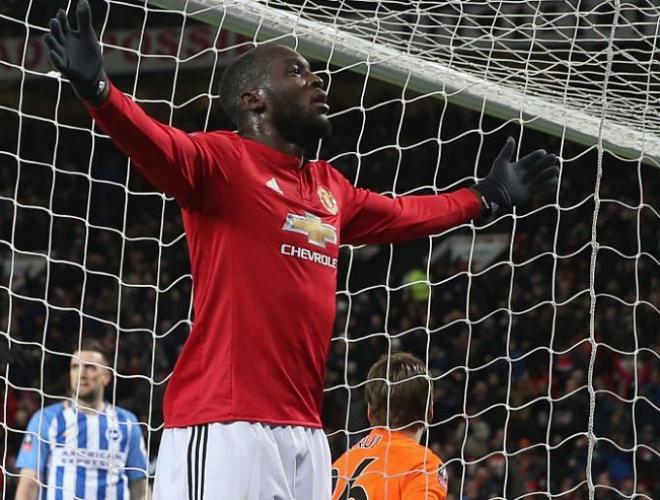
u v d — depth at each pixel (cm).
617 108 1047
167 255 3412
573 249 2953
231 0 903
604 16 1311
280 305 611
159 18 3189
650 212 2959
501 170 738
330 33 933
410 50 1009
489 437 2478
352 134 3338
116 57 3253
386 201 700
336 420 2603
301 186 639
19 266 3528
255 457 595
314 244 628
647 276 2820
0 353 1622
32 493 1261
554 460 2405
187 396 616
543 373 2602
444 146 3234
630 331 2627
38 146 3784
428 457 846
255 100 636
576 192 3045
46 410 1275
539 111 1007
